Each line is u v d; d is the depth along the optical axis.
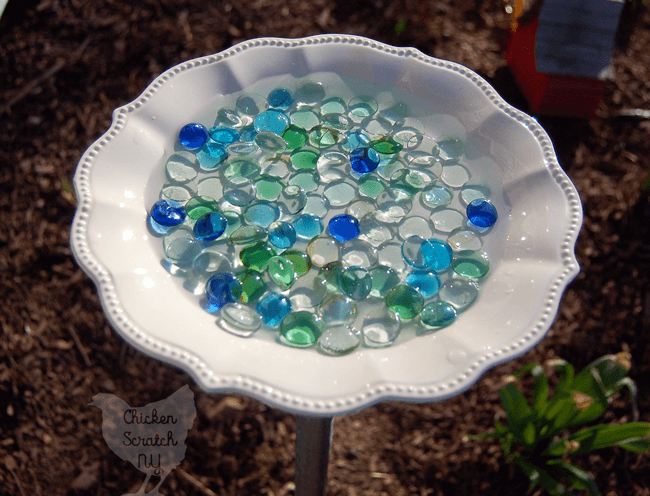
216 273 0.37
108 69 0.85
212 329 0.35
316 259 0.38
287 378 0.32
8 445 0.59
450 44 0.90
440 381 0.32
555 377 0.63
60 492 0.56
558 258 0.37
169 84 0.44
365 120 0.46
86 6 0.91
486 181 0.42
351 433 0.61
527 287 0.36
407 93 0.46
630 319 0.67
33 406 0.61
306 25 0.91
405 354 0.34
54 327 0.65
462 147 0.44
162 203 0.39
